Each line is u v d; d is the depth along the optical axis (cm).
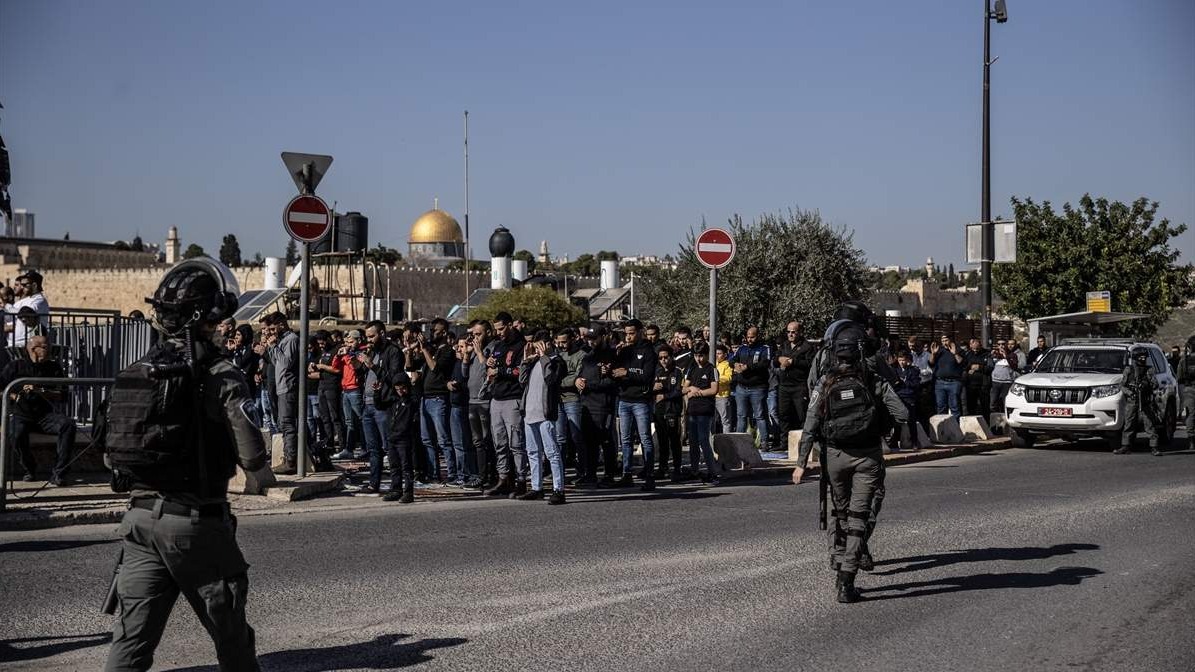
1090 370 2050
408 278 7206
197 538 445
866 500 747
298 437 1370
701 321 3847
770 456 1786
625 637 636
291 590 755
